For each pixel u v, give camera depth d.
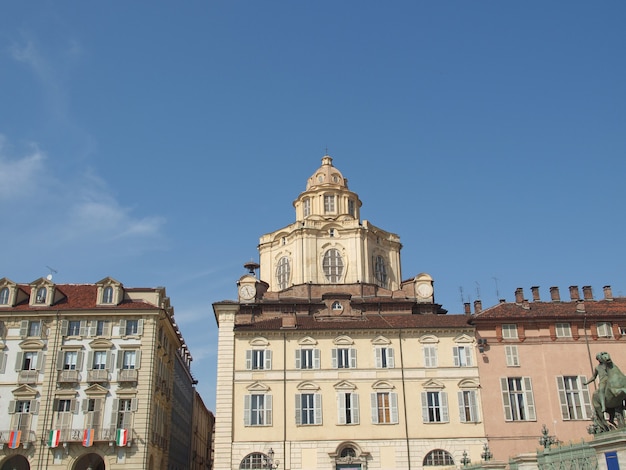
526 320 62.31
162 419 67.06
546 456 32.03
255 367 59.91
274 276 83.44
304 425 57.75
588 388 60.12
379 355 60.62
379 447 57.28
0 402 58.31
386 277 83.56
